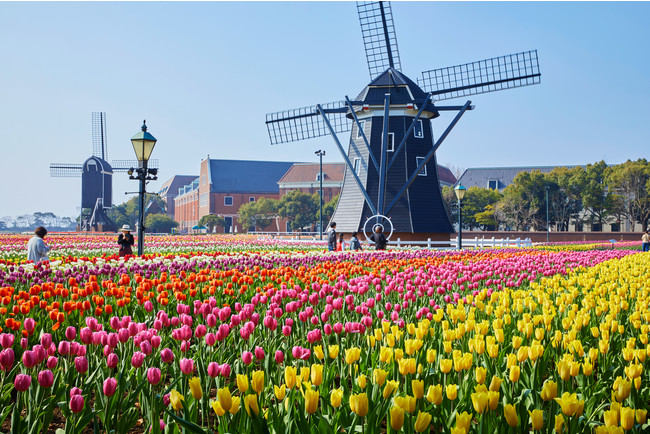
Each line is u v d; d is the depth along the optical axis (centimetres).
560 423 322
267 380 460
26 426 373
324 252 2036
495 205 8494
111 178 10150
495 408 342
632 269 1202
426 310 694
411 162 3534
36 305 723
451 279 939
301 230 10425
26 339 500
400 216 3469
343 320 715
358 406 311
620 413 314
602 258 1833
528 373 475
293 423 337
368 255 1948
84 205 9950
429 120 3662
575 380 530
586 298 701
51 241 3319
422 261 1384
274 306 650
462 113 3325
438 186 3647
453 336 481
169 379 557
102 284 955
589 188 8206
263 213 10500
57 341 623
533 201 8256
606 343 508
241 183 12875
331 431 339
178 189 17825
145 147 1617
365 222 3462
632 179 7875
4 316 665
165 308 759
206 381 432
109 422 390
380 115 3575
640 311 673
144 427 461
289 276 980
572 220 9825
